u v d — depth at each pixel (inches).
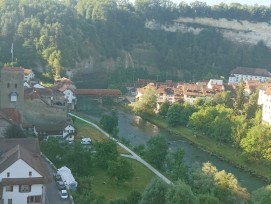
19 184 3321.9
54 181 4079.7
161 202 3284.9
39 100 6200.8
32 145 4010.8
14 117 5561.0
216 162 6176.2
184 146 6850.4
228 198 4202.8
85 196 3695.9
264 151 5954.7
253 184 5374.0
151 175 5009.8
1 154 3791.8
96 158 5000.0
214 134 6870.1
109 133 6811.0
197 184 4360.2
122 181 4566.9
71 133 6107.3
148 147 5511.8
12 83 5964.6
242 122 6688.0
